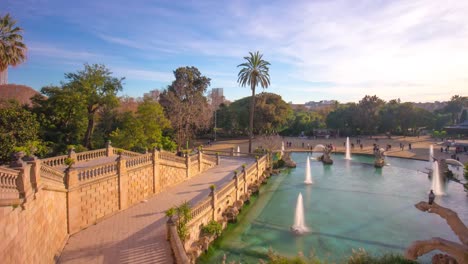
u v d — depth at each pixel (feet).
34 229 33.76
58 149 97.66
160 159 77.36
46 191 38.96
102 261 40.37
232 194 78.74
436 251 53.93
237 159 137.49
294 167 144.15
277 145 167.02
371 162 157.89
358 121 273.33
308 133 286.46
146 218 57.00
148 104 121.80
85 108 104.63
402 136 280.51
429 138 262.47
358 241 61.00
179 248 38.73
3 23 63.00
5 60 62.64
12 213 27.58
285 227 68.28
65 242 45.68
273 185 110.32
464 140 238.07
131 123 115.14
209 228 58.39
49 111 102.83
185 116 169.89
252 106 159.74
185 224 50.31
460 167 137.59
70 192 48.21
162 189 78.38
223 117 252.83
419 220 73.31
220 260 52.39
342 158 170.71
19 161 30.78
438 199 92.48
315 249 57.11
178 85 195.62
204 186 83.46
